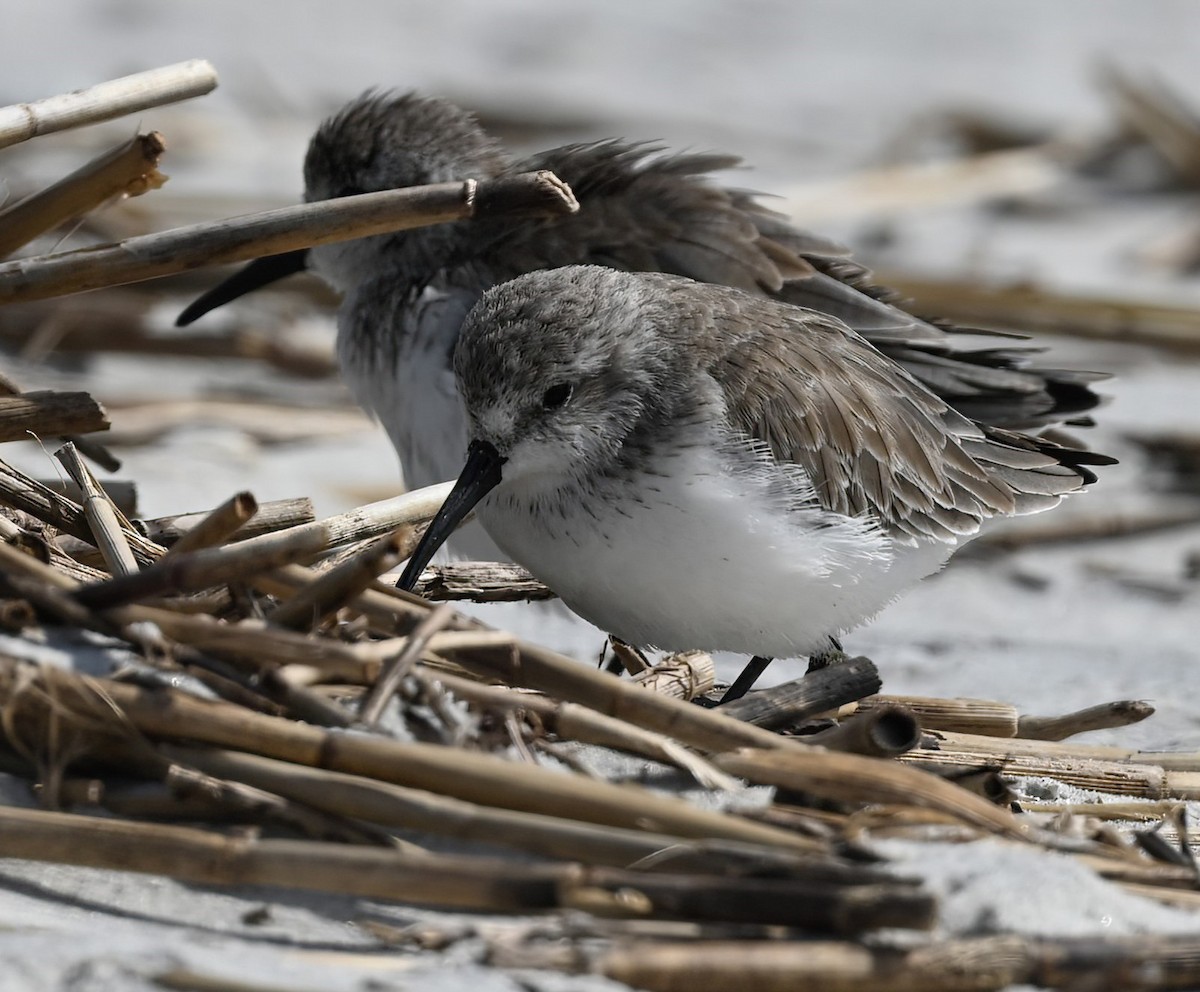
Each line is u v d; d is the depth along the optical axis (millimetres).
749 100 26688
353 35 28859
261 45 27578
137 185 9172
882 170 22891
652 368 9641
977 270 20016
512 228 11930
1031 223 22359
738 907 5977
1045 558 14617
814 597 9719
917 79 27969
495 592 10047
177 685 6852
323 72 26391
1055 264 20766
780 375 9914
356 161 12789
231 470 14195
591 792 6492
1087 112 26000
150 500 13164
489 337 9477
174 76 9148
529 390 9383
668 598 9469
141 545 8727
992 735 9469
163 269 8539
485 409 9445
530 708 7277
